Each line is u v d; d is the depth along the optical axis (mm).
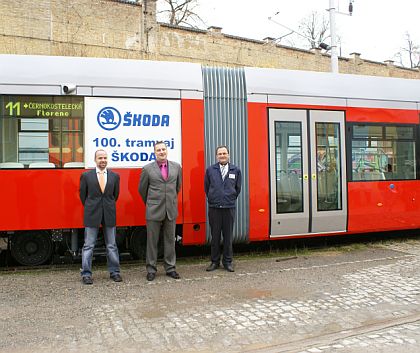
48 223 7137
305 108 8555
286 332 4809
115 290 6234
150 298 5891
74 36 19625
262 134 8219
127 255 8180
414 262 7941
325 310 5488
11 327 4895
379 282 6676
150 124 7602
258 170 8164
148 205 6766
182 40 22547
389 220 9305
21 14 18531
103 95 7402
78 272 7242
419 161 9633
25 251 7516
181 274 7113
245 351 4352
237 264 7797
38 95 7176
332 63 17609
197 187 7801
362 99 9078
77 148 7293
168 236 6871
